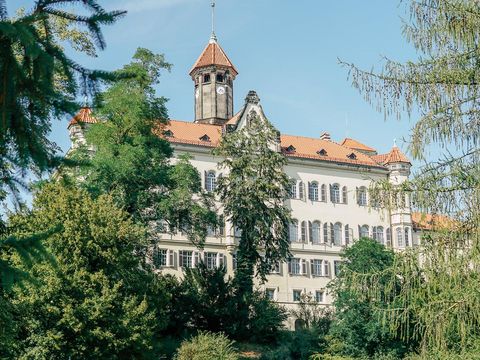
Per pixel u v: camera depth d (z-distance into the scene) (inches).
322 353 1900.8
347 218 3216.0
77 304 1295.5
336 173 3255.4
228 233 2918.3
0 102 299.7
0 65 297.4
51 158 334.3
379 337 1817.2
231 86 3430.1
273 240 2293.3
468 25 647.1
